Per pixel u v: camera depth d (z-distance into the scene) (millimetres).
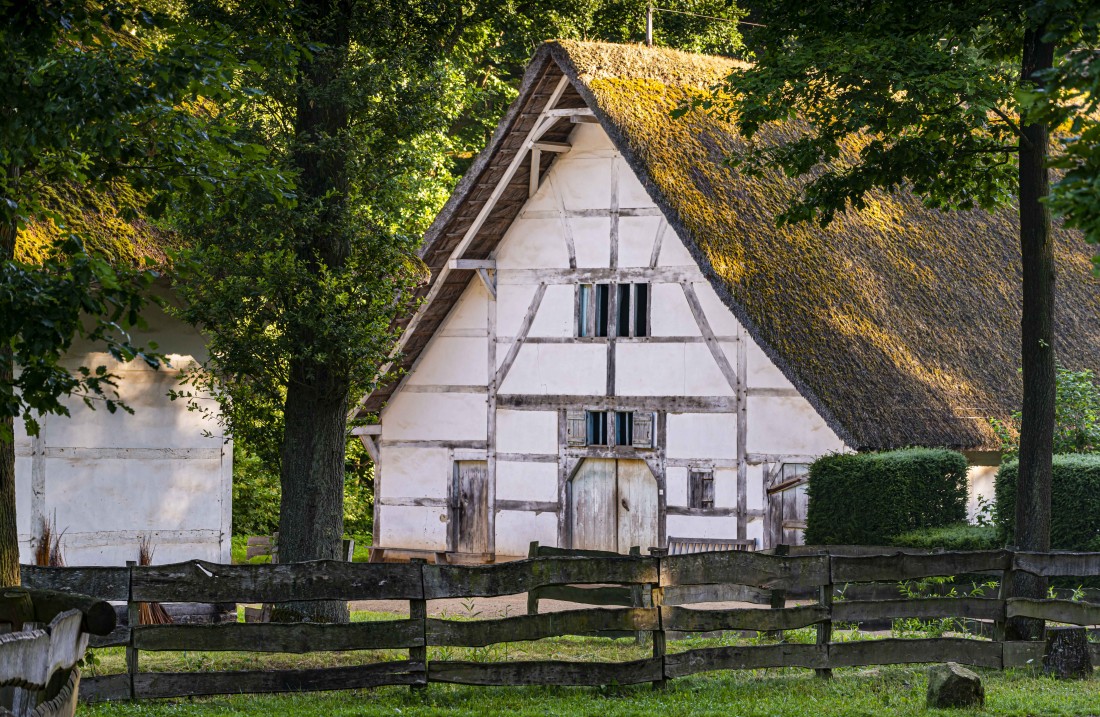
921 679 13422
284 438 18188
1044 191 15461
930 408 24547
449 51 19438
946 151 16062
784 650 13328
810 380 23812
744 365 26109
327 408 17828
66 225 16609
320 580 12273
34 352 8953
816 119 16484
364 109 17391
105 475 20344
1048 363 15594
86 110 9648
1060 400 22500
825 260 26453
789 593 21594
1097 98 7047
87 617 8250
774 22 16672
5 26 9297
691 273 26766
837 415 23344
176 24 10477
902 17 15625
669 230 27016
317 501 17703
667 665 12922
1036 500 15570
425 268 18422
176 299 20672
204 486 21391
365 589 12359
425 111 17797
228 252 16906
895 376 24812
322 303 16656
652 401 27109
